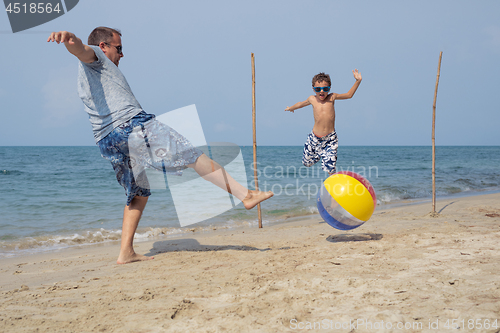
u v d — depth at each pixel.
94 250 4.96
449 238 3.77
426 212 6.36
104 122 2.87
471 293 2.04
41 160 34.59
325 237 4.47
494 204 6.98
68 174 19.81
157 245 4.36
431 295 2.05
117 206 9.55
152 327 1.81
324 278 2.50
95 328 1.83
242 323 1.78
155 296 2.31
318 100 5.45
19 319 1.98
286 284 2.38
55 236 6.25
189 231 6.51
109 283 2.67
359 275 2.58
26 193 12.28
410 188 12.36
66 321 1.94
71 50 2.61
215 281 2.61
